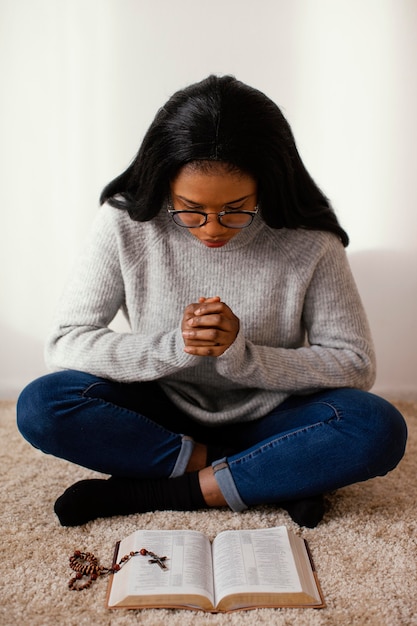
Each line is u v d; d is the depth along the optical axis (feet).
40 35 6.23
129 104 6.41
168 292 4.75
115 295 4.91
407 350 7.10
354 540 4.52
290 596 3.86
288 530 4.45
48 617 3.76
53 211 6.63
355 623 3.76
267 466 4.52
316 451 4.47
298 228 4.65
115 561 4.20
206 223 4.08
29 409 4.56
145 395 4.87
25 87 6.32
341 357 4.75
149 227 4.72
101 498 4.64
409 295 6.93
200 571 4.02
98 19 6.22
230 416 4.86
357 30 6.29
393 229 6.75
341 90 6.41
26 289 6.83
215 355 4.27
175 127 3.94
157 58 6.31
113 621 3.73
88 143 6.48
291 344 4.93
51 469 5.54
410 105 6.43
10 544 4.42
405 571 4.19
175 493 4.70
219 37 6.28
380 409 4.50
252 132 3.92
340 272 4.84
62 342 4.76
